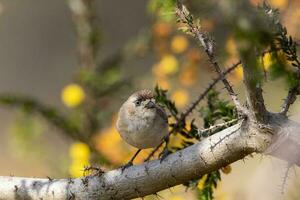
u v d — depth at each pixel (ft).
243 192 35.73
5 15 92.79
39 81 92.38
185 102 36.37
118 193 24.66
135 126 31.58
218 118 27.84
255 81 19.36
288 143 21.61
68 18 95.30
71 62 92.73
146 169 24.13
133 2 92.32
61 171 42.14
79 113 44.01
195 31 23.06
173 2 23.95
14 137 42.68
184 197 34.81
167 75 37.58
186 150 23.61
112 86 44.65
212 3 28.27
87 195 24.97
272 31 18.74
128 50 45.14
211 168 23.27
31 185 25.98
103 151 37.17
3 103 39.17
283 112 21.98
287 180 24.08
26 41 94.43
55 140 66.08
